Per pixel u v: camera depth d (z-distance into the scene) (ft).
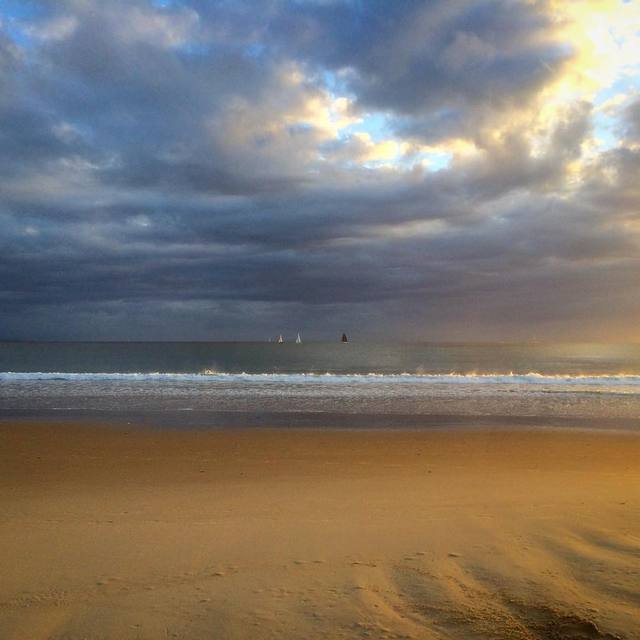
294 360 227.61
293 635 9.71
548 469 30.55
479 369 177.47
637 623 9.71
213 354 282.97
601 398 73.31
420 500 21.09
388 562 13.52
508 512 18.58
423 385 90.02
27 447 38.09
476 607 10.75
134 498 22.35
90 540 15.78
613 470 30.30
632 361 224.94
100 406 63.26
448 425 50.57
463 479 26.76
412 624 10.09
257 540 15.60
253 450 37.32
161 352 306.14
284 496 22.39
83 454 35.55
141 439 41.65
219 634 9.81
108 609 10.98
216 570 13.14
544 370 172.96
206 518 18.42
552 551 14.06
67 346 426.51
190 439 41.75
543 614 10.32
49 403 65.82
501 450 37.65
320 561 13.69
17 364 188.85
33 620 10.53
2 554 14.55
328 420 53.47
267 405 65.00
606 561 13.12
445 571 12.81
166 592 11.80
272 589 11.87
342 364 201.36
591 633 9.38
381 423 51.60
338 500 21.30
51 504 21.17
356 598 11.32
